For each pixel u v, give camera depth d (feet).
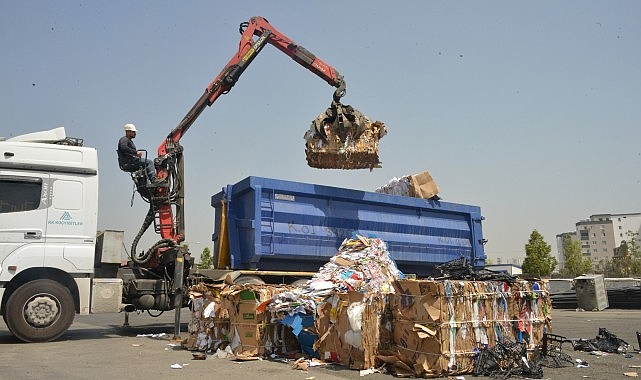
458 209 47.80
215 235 40.45
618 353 27.37
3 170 30.73
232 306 27.17
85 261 31.73
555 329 39.70
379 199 42.09
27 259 30.30
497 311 23.65
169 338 33.94
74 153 32.60
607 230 352.08
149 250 35.55
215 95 40.09
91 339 33.24
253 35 41.73
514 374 21.38
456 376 21.48
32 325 29.84
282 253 36.73
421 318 21.90
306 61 41.83
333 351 24.06
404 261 43.88
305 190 38.06
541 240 132.87
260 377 20.74
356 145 38.19
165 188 37.04
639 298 66.28
